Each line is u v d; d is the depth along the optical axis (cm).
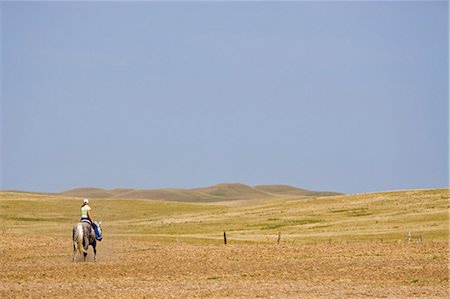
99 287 3409
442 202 10712
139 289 3316
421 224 8825
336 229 8931
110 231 9538
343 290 3272
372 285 3500
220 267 4447
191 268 4384
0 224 10775
